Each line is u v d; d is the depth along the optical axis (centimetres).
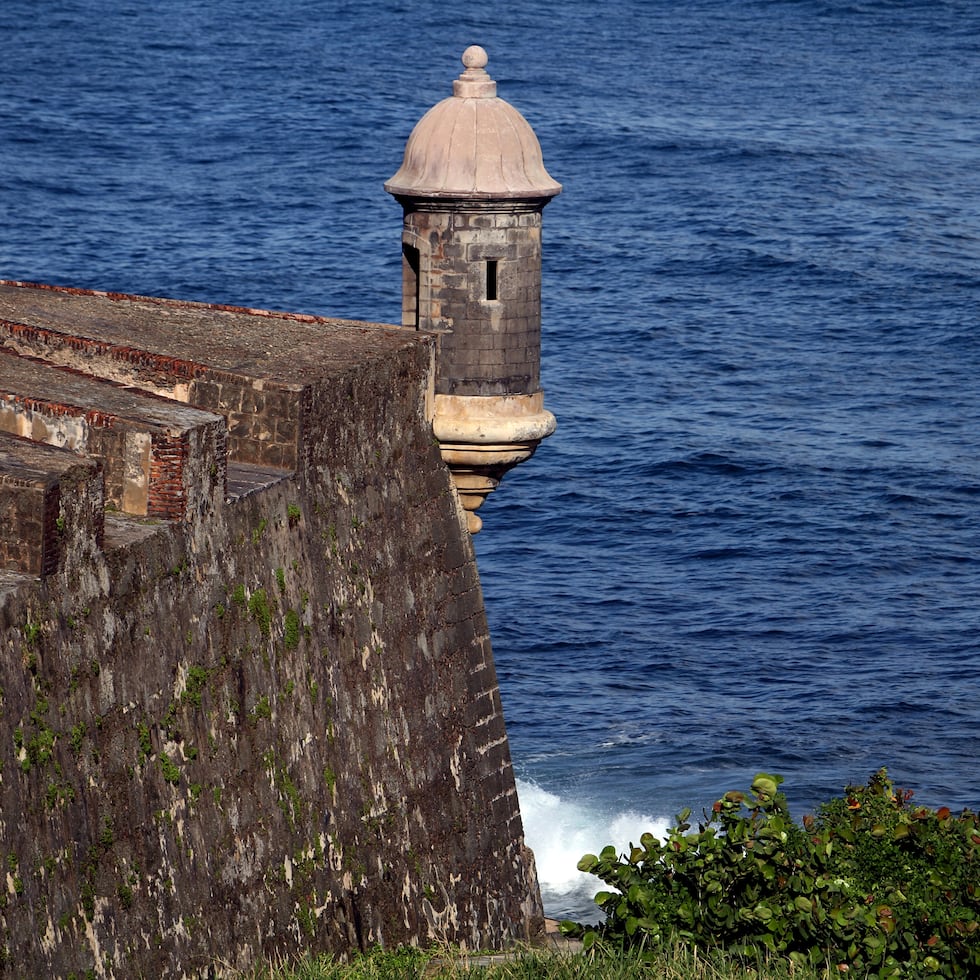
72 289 8256
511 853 7956
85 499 5478
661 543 16938
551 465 18500
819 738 13575
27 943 5119
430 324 7831
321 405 6869
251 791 6259
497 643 14975
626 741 13525
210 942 5941
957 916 5659
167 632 5872
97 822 5472
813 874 5819
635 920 5925
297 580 6644
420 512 7606
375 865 6969
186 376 6856
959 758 13288
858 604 15775
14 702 5144
